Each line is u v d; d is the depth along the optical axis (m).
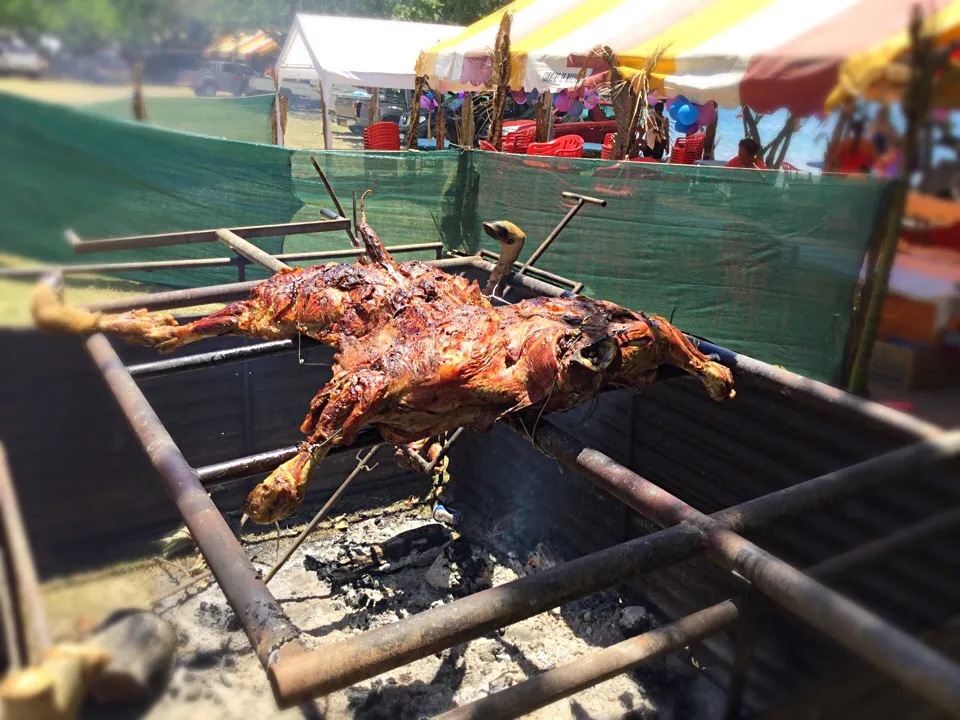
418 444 4.54
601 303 3.39
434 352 3.09
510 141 9.53
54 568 1.87
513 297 5.97
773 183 3.84
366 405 2.90
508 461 6.44
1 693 1.31
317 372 6.51
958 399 1.22
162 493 4.82
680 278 4.66
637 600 5.27
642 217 4.83
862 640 1.64
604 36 5.53
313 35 11.12
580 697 4.48
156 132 3.84
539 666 4.77
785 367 3.86
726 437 4.42
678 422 4.82
